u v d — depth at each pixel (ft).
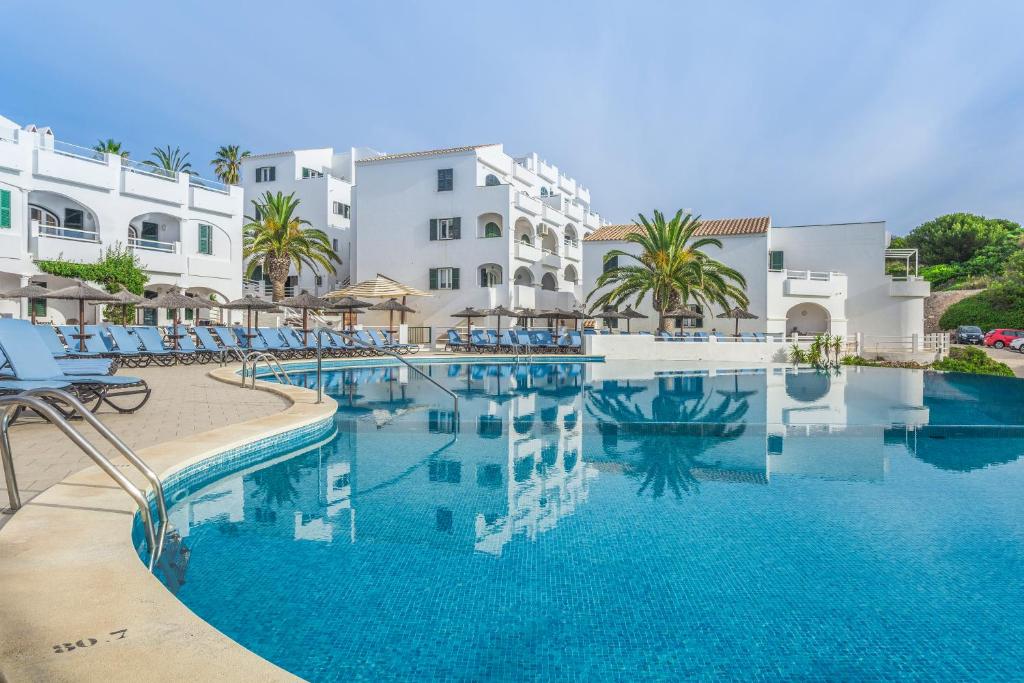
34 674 6.44
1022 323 142.10
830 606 11.28
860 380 61.05
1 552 9.84
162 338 62.39
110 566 9.35
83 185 81.41
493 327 111.55
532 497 17.87
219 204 99.40
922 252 210.79
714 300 100.83
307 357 73.00
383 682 8.73
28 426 22.75
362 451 23.88
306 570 12.49
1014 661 9.56
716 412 35.99
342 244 132.87
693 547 14.14
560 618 10.72
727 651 9.75
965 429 29.99
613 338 89.45
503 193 112.68
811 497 18.17
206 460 18.43
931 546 14.30
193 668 6.63
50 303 79.56
